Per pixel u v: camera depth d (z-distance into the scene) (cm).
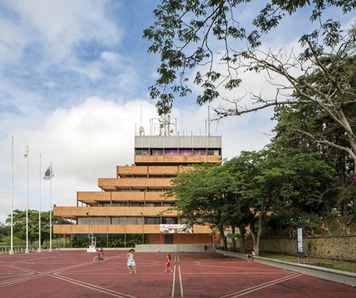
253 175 3462
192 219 4591
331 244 2700
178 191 4603
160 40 1070
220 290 1517
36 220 7850
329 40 1270
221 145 7888
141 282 1845
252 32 1170
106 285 1744
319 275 1933
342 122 1480
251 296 1345
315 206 3762
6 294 1491
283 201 3703
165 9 1013
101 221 6994
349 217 2981
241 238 4244
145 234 6944
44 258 4266
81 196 6800
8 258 4306
